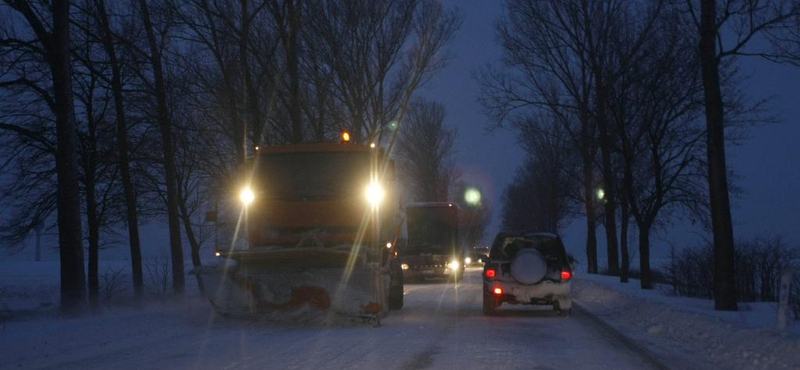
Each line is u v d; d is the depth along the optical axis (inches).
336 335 568.1
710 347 503.5
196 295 1121.4
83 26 996.6
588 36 1274.6
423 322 686.5
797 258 959.6
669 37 1027.3
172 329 598.5
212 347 491.5
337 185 666.8
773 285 898.7
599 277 1579.7
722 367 427.5
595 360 450.0
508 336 573.0
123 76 1059.3
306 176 671.1
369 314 630.5
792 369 405.7
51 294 1277.1
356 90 1443.2
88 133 1062.4
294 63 1179.3
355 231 658.8
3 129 893.2
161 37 1072.2
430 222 1625.2
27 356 449.4
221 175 1350.9
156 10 1052.5
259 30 1234.6
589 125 1547.7
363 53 1438.2
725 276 717.3
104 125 1072.2
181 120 1192.2
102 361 428.8
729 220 725.3
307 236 649.6
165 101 1045.2
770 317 645.3
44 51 820.0
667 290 1090.1
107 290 1125.7
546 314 792.9
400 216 835.4
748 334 497.0
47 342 507.2
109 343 510.3
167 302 961.5
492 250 782.5
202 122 1257.4
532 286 746.8
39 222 1040.8
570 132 1492.4
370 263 632.4
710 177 738.2
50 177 1027.3
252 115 1184.8
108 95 1071.6
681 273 1027.3
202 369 401.1
